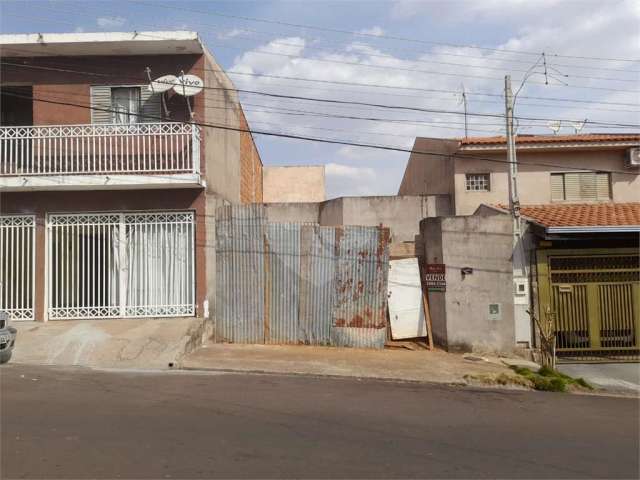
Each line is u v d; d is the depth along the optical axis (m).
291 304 13.29
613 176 17.94
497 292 13.09
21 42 13.16
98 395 7.89
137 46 13.55
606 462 5.53
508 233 13.26
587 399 9.30
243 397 8.05
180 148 13.37
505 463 5.41
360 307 13.18
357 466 5.16
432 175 20.33
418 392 9.12
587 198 17.97
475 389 9.70
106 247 13.43
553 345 11.86
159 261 13.44
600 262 13.49
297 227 13.38
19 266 13.33
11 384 8.53
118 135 13.23
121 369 10.23
